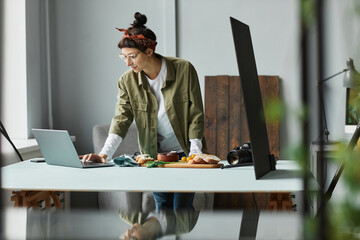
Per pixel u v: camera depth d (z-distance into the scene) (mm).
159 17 5062
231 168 2006
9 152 3631
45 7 4992
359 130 1173
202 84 5047
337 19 4648
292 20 4980
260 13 5016
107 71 5145
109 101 5156
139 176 1752
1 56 4422
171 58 2883
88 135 5176
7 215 1146
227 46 5039
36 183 1564
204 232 952
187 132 2834
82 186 1497
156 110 2803
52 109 5164
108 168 2066
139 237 927
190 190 1412
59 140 2045
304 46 541
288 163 2273
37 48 4730
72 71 5152
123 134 2764
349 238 503
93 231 981
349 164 498
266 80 4914
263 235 918
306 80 539
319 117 611
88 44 5141
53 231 973
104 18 5121
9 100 4434
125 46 2629
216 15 5035
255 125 1740
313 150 3959
